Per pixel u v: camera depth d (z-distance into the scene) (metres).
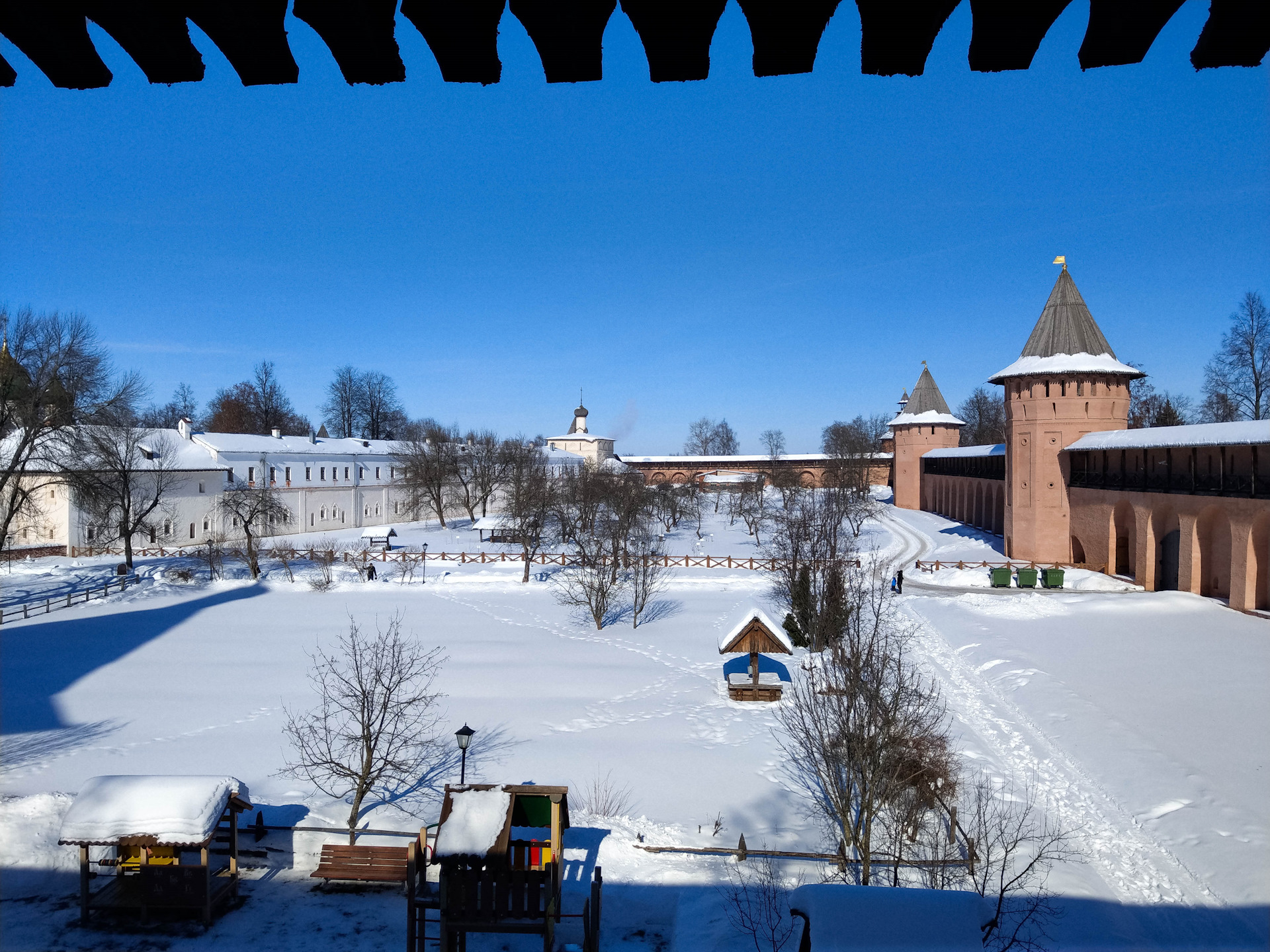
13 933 10.44
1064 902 11.24
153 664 26.61
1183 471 34.41
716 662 26.88
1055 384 43.84
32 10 2.80
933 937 5.86
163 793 10.91
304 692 23.30
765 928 10.43
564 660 27.27
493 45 3.15
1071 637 27.55
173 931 10.57
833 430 117.06
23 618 34.28
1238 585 30.34
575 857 12.88
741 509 69.31
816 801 15.46
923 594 38.12
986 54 3.13
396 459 81.31
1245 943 10.38
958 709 21.30
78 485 39.56
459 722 20.59
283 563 46.22
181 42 3.11
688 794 15.92
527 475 69.75
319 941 10.38
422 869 10.46
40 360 38.31
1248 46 3.00
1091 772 16.52
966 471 65.38
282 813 14.25
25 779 16.59
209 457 61.94
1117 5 2.89
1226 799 14.51
